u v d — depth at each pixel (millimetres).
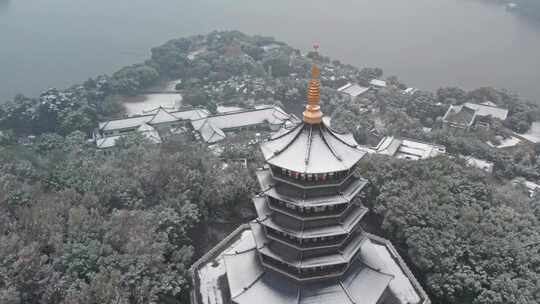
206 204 109312
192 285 85125
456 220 94000
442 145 168125
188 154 119562
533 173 155750
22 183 108625
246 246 88688
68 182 106312
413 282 85188
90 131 187375
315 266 70750
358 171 112125
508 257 85688
